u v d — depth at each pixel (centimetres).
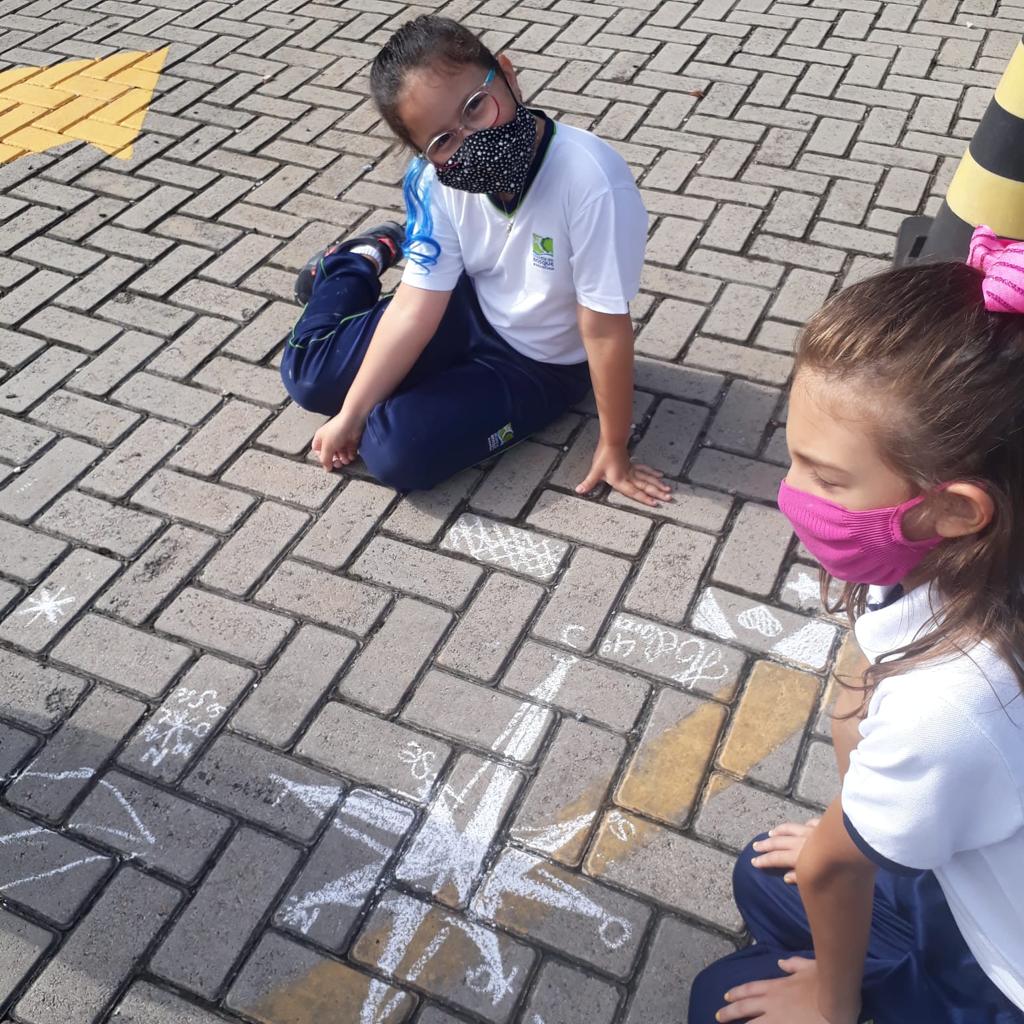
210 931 193
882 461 104
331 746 220
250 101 428
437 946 190
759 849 174
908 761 106
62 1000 185
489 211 244
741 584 246
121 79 445
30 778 216
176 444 288
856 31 450
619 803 208
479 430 265
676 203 360
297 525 265
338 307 286
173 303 333
